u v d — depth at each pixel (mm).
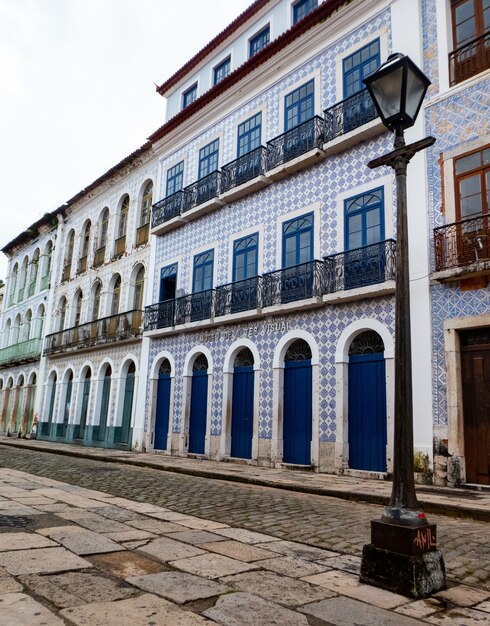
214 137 15797
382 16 11305
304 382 11422
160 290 16812
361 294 10148
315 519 5797
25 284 27922
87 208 22781
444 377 8867
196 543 4535
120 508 6188
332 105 12086
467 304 8773
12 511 5609
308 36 12836
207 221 15289
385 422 9711
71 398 20797
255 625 2758
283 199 12789
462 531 5348
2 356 27984
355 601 3211
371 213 10688
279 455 11445
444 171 9492
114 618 2766
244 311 12711
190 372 14766
